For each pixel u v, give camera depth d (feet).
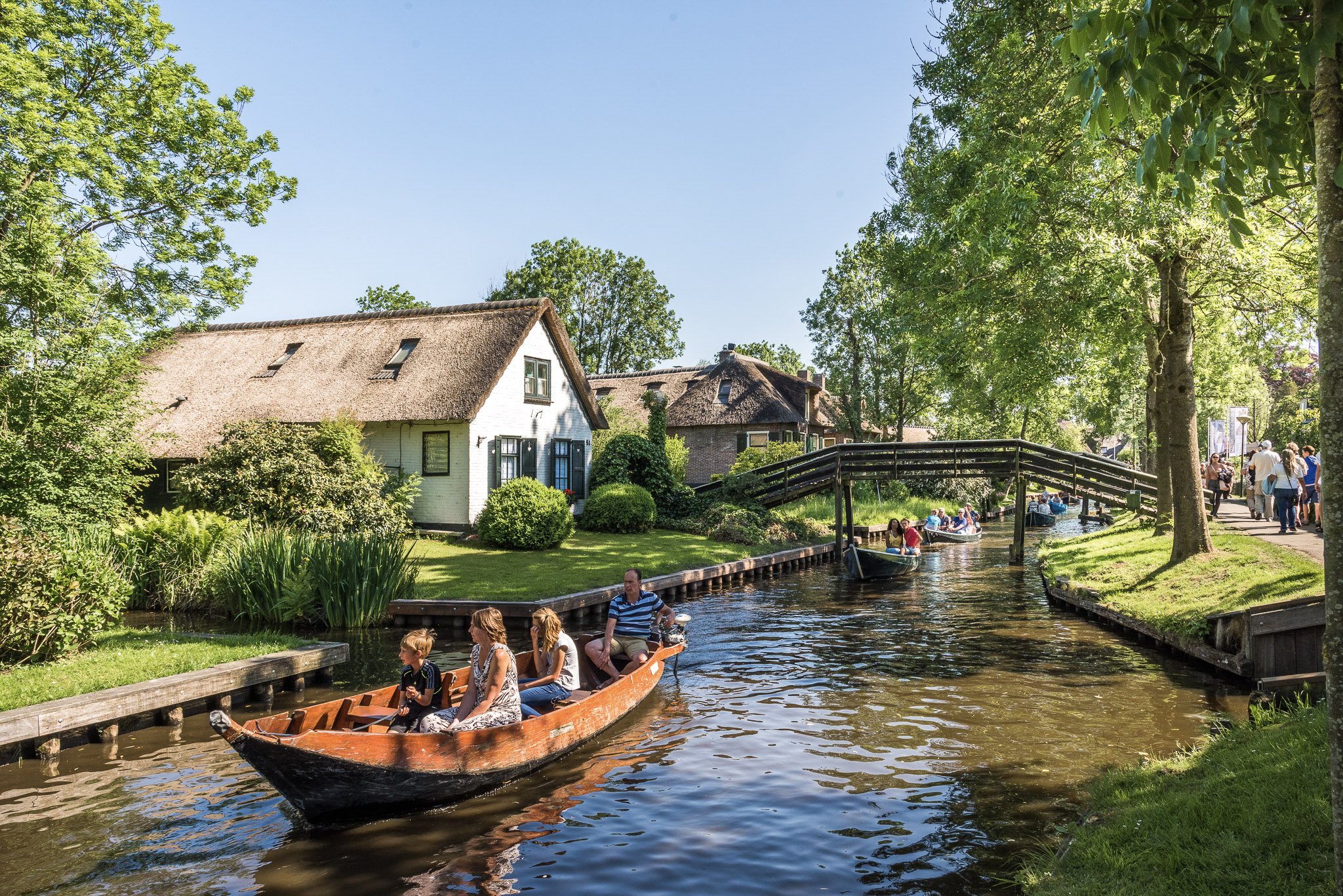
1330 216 11.20
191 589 53.67
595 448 108.06
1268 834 16.03
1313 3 11.84
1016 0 45.03
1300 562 43.27
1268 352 66.54
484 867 19.98
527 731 25.71
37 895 18.69
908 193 73.46
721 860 20.04
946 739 28.60
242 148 70.33
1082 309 46.26
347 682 37.81
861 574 74.49
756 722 31.48
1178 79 14.60
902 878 18.78
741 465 121.19
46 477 49.14
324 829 22.12
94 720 29.01
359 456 73.41
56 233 54.29
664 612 40.93
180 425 86.12
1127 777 22.09
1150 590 47.65
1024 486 88.99
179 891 18.85
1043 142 44.55
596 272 210.18
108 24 63.31
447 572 61.82
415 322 91.81
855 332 136.67
